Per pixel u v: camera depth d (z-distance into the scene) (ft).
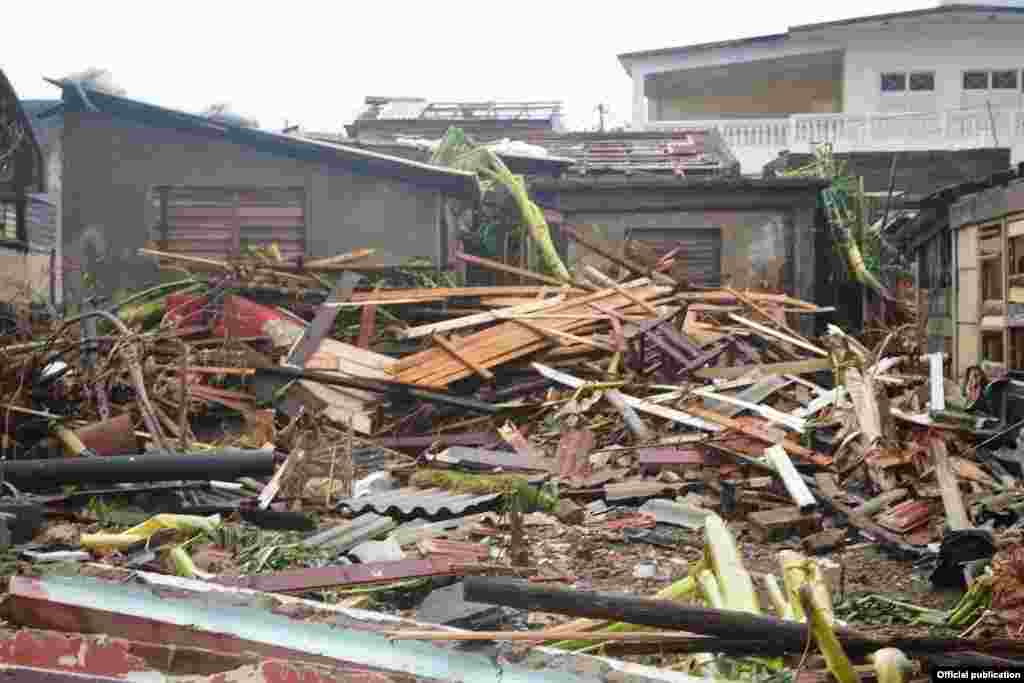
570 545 28.66
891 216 93.40
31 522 24.17
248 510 28.37
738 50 124.06
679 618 13.42
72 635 12.74
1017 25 116.88
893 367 53.26
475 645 12.98
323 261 55.52
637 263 63.98
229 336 48.21
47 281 81.76
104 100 59.41
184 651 12.87
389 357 48.75
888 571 27.32
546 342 49.11
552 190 73.51
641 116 128.06
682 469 36.73
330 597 20.85
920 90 119.34
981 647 13.64
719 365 51.72
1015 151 108.88
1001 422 40.42
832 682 13.30
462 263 65.00
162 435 34.45
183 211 60.44
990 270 49.60
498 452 38.65
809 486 34.78
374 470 36.81
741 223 74.08
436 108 117.29
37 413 34.06
